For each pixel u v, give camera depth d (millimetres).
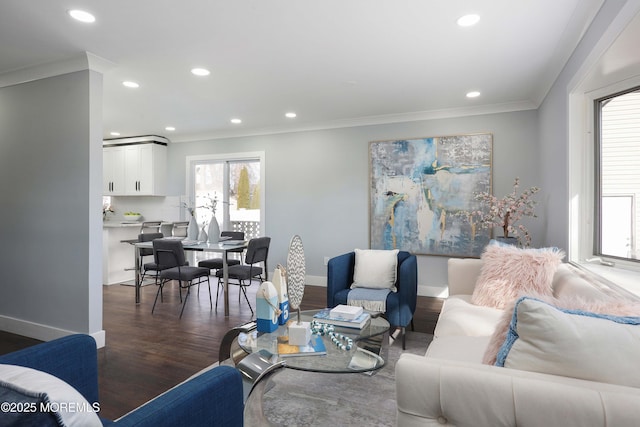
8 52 2861
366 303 2996
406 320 2977
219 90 3820
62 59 2980
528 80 3494
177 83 3588
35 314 3227
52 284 3129
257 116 4918
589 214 2609
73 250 3023
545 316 987
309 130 5402
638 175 2209
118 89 3779
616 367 903
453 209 4613
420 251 4773
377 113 4750
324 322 2197
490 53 2889
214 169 6246
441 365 1022
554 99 3275
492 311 2338
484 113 4445
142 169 6352
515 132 4324
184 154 6379
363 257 3434
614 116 2420
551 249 2527
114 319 3779
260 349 1828
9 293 3371
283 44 2736
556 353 952
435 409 999
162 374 2521
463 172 4559
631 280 1952
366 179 5062
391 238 4918
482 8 2242
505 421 916
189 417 991
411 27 2480
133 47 2785
